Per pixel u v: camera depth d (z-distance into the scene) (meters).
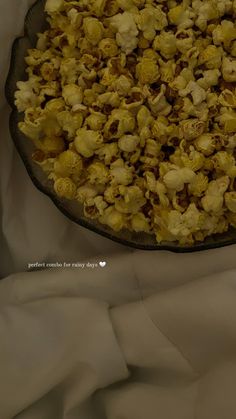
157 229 0.43
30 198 0.48
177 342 0.45
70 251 0.50
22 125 0.41
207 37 0.43
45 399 0.45
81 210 0.43
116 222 0.42
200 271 0.47
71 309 0.45
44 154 0.43
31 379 0.43
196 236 0.43
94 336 0.44
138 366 0.45
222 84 0.42
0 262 0.50
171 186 0.41
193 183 0.41
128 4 0.41
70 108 0.41
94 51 0.42
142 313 0.45
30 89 0.42
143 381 0.46
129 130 0.41
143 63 0.40
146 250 0.46
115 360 0.44
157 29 0.41
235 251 0.47
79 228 0.49
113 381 0.45
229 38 0.41
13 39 0.45
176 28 0.42
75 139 0.41
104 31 0.41
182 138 0.41
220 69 0.42
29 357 0.43
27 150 0.43
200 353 0.45
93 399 0.46
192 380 0.45
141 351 0.45
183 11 0.41
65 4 0.42
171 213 0.41
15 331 0.44
